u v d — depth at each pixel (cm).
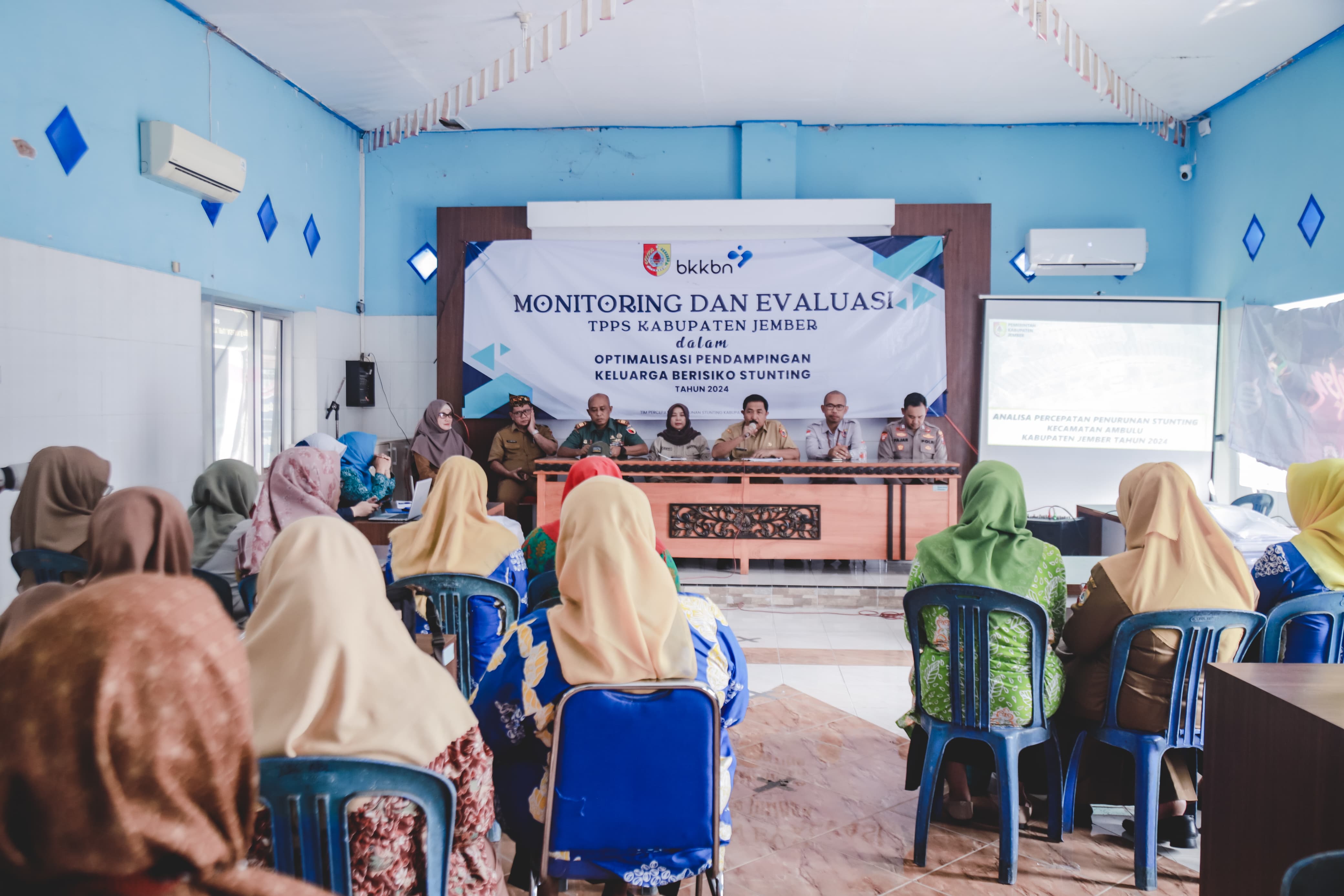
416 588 225
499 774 160
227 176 431
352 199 616
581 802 145
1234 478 560
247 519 314
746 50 480
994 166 608
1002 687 210
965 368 606
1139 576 212
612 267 609
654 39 465
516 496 589
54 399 334
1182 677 207
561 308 613
